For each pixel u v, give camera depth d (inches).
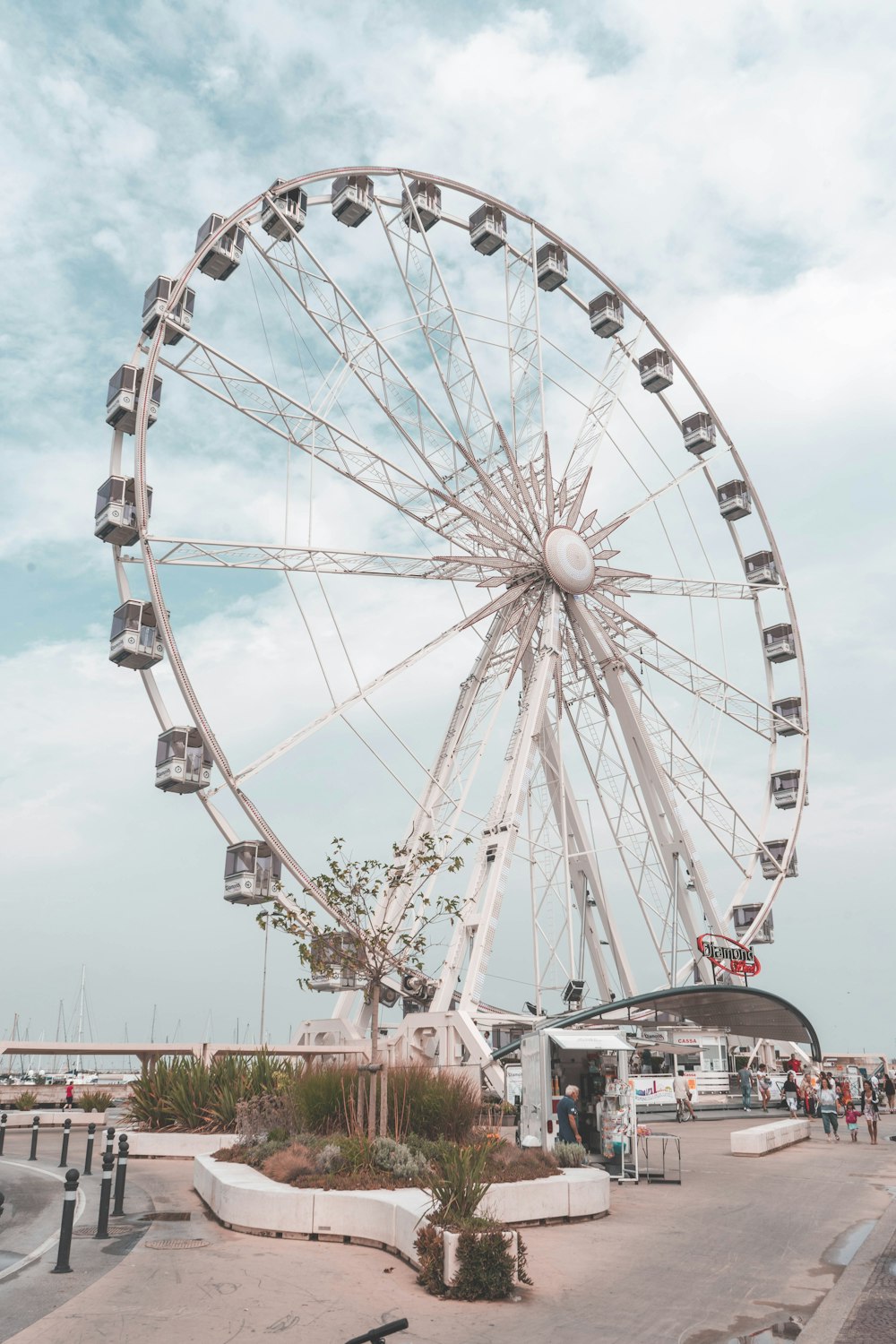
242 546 1424.7
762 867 2089.1
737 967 1740.9
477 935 1491.1
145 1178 903.7
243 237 1577.3
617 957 1836.9
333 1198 593.0
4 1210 702.5
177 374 1439.5
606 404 1932.8
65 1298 443.8
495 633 1737.2
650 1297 454.3
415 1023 1450.5
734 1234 595.5
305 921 876.0
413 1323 411.8
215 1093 1169.4
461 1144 749.3
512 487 1786.4
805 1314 423.2
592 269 1984.5
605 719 1776.6
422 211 1745.8
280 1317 416.8
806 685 2194.9
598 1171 705.0
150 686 1435.8
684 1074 1706.4
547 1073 814.5
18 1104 1612.9
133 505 1433.3
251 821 1381.6
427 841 981.8
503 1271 453.4
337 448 1525.6
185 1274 492.4
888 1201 711.7
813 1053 1753.2
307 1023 1656.0
